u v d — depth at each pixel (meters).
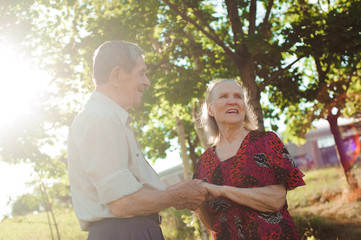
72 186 2.02
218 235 2.54
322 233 8.45
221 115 2.71
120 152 1.90
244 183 2.51
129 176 1.88
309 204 11.91
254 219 2.44
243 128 2.78
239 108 2.71
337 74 10.97
